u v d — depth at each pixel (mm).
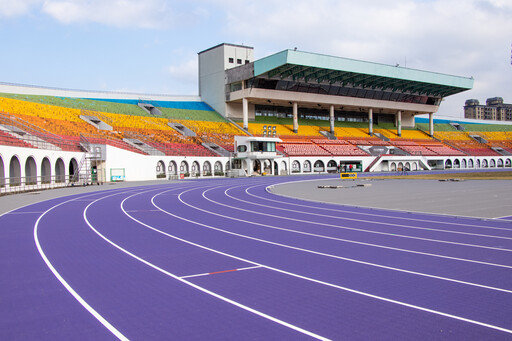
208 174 60438
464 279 7641
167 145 59875
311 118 93875
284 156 70062
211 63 83875
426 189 31938
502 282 7426
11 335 5383
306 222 15414
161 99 79938
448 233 12680
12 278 8039
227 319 5832
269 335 5266
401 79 82562
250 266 8836
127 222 15617
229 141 70000
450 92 97062
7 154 29203
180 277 8000
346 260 9312
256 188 36000
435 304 6312
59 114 54625
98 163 47062
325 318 5809
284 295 6855
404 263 8945
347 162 78062
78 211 19250
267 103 85062
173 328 5543
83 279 7918
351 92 86375
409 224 14609
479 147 101688
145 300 6680
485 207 19344
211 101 84312
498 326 5438
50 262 9305
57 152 37688
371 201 23125
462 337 5105
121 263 9172
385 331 5328
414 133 102938
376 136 92625
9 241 11844
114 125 60062
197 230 13688
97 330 5516
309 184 41531
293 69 73562
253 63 72750
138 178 51312
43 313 6152
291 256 9773
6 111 45469
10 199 25609
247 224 15000
